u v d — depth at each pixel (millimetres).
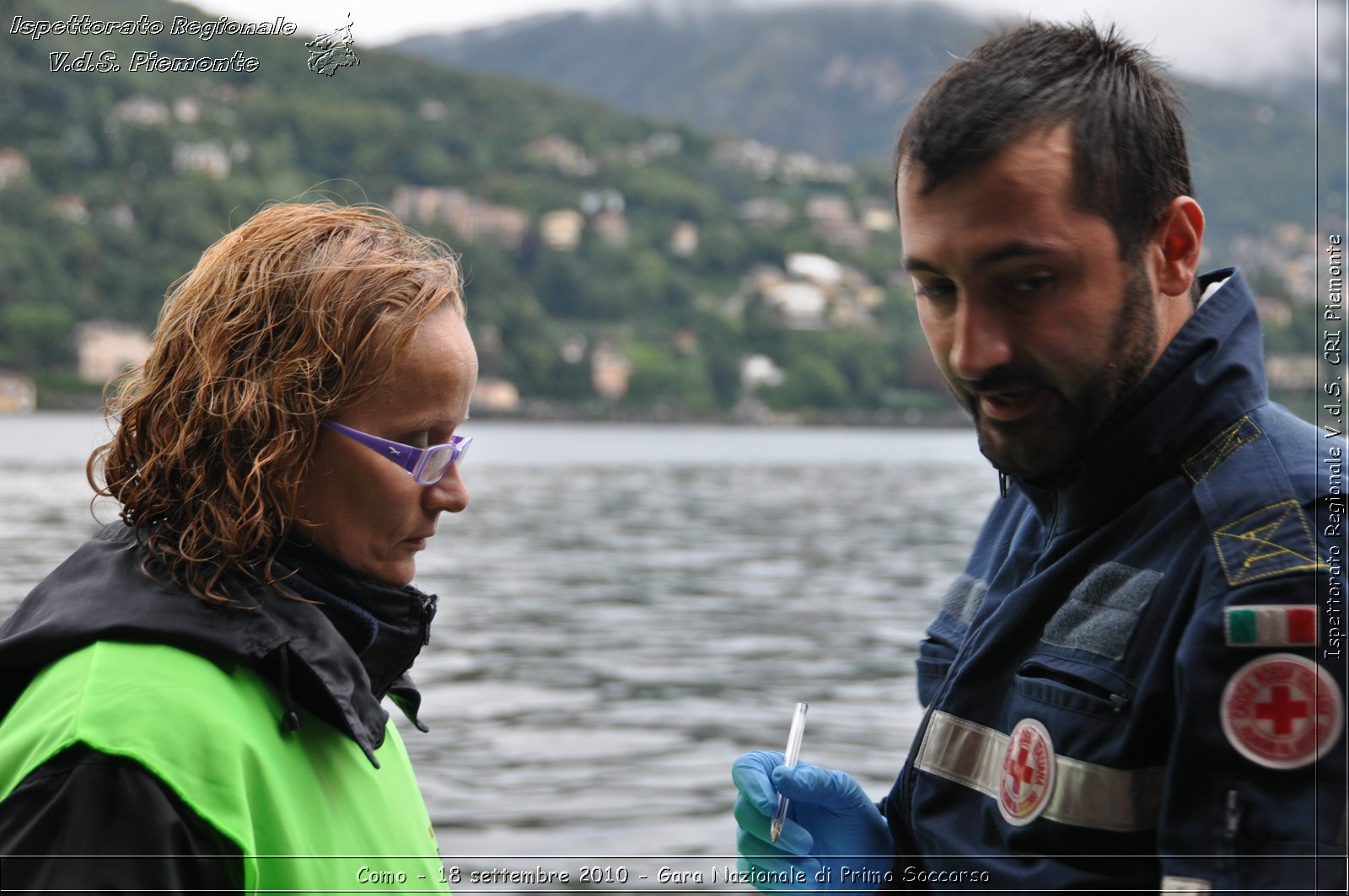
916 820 1534
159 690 1335
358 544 1511
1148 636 1351
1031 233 1308
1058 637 1424
